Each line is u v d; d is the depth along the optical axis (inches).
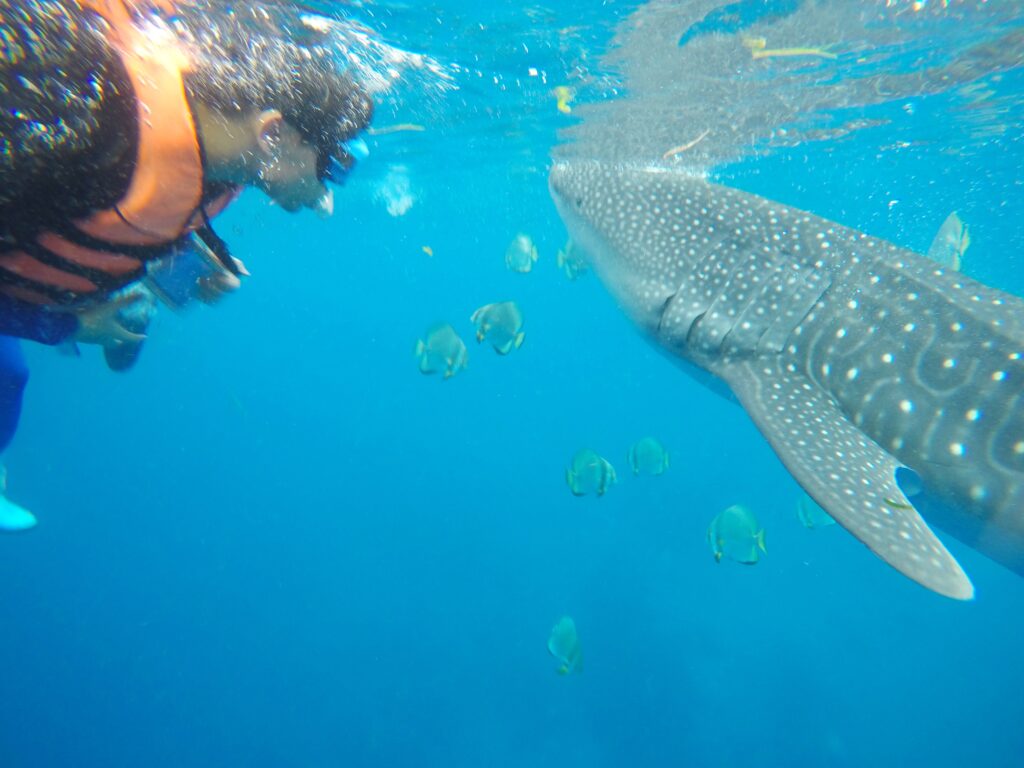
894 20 351.9
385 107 467.2
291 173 71.4
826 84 449.1
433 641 879.1
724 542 314.7
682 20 332.2
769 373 201.3
